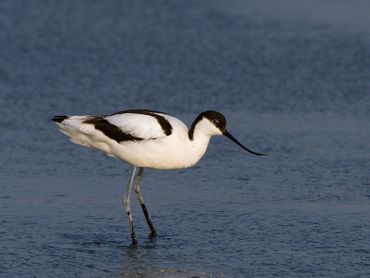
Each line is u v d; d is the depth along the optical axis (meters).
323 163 14.56
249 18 24.28
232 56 21.47
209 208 12.43
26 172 14.08
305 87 19.30
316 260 10.36
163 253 10.71
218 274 9.95
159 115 11.26
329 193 13.09
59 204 12.58
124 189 13.34
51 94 18.81
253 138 15.98
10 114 17.42
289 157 14.92
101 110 17.83
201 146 11.33
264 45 22.17
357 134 16.17
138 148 11.11
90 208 12.45
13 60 21.11
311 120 17.11
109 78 19.95
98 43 22.55
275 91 19.05
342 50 21.67
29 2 25.70
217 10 25.03
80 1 26.05
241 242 11.05
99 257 10.56
